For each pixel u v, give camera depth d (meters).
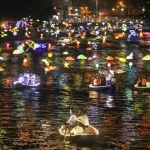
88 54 92.94
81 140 29.27
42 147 27.97
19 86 48.84
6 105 39.47
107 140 29.33
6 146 28.06
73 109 37.94
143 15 159.00
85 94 44.78
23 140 29.20
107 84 46.84
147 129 31.81
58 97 43.28
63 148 27.86
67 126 30.53
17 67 68.31
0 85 50.00
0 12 131.00
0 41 125.00
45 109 37.88
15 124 32.91
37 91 46.44
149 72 62.78
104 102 40.94
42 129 31.58
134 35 159.38
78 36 161.12
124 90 47.16
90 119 34.59
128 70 65.38
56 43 122.31
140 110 37.72
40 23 161.38
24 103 40.41
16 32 137.12
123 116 35.59
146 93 45.41
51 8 160.62
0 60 78.56
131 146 28.28
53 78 55.97
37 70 64.44
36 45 101.88
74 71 63.25
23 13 138.75
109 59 80.88
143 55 91.12
